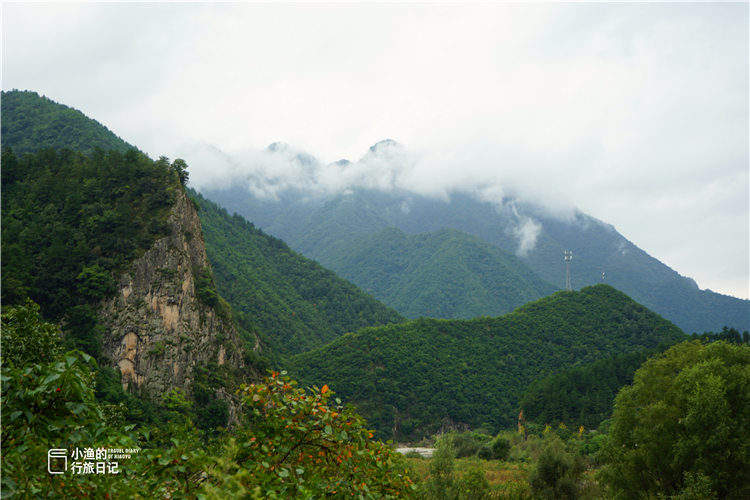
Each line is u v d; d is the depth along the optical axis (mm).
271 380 8805
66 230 73938
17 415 6176
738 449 31953
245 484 6957
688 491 30016
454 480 38188
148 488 6977
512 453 77375
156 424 58969
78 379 6629
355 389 138375
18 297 60406
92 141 154875
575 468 47938
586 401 105812
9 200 80438
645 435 36031
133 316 69438
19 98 178125
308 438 8664
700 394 33781
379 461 8953
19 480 6031
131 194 82312
